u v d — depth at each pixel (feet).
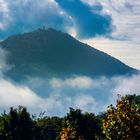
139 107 102.89
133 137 101.04
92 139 298.76
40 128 367.45
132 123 101.30
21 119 327.06
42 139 368.89
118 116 102.06
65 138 107.86
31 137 333.01
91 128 298.76
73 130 108.47
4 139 322.96
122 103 102.89
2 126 325.21
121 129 101.45
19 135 325.01
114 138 101.65
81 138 112.47
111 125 102.01
